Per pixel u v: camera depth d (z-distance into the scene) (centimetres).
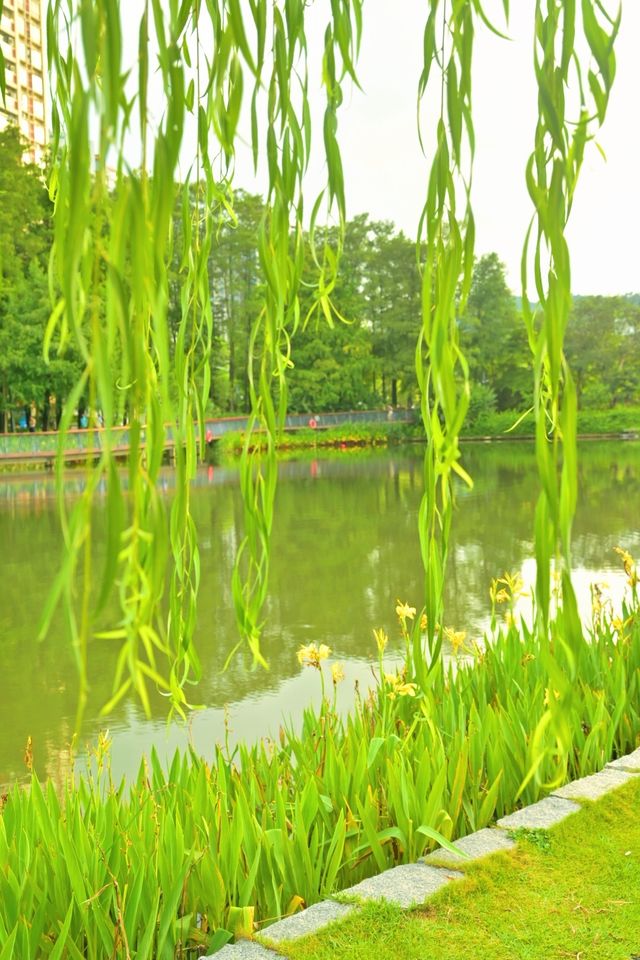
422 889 180
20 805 202
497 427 4119
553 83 70
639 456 2628
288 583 741
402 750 233
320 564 837
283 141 86
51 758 358
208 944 169
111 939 163
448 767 226
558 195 67
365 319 4500
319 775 231
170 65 60
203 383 114
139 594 54
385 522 1159
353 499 1497
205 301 112
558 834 205
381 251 4409
